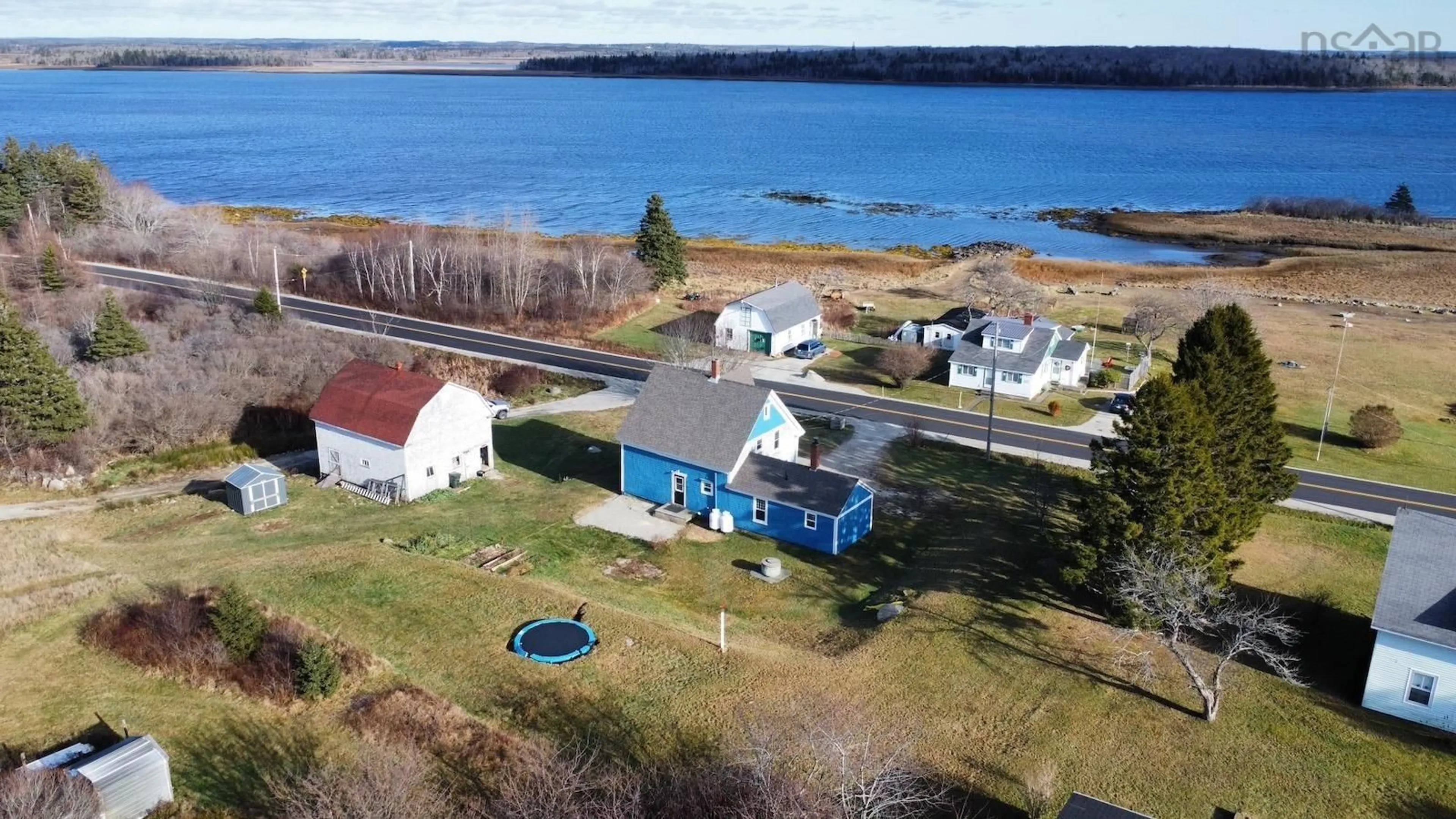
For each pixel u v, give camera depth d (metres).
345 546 44.22
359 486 52.06
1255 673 35.06
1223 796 28.41
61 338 67.25
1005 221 155.00
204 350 65.75
